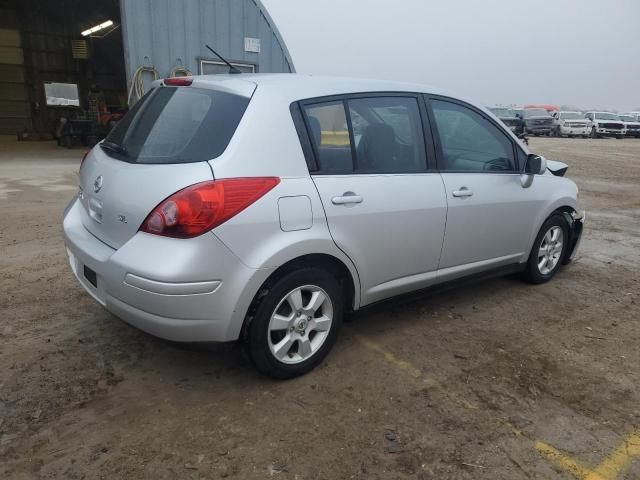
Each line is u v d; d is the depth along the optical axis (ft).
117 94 74.95
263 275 8.71
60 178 32.71
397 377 10.07
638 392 9.90
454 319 12.86
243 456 7.79
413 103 11.48
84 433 8.16
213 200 8.11
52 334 11.27
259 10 41.19
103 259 8.87
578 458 8.04
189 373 10.00
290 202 8.92
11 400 8.89
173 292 8.02
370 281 10.58
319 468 7.61
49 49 67.82
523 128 99.45
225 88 9.39
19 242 17.93
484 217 12.50
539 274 15.24
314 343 10.03
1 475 7.23
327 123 9.85
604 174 43.29
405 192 10.71
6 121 66.74
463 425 8.69
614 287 15.51
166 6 36.94
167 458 7.70
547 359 11.01
